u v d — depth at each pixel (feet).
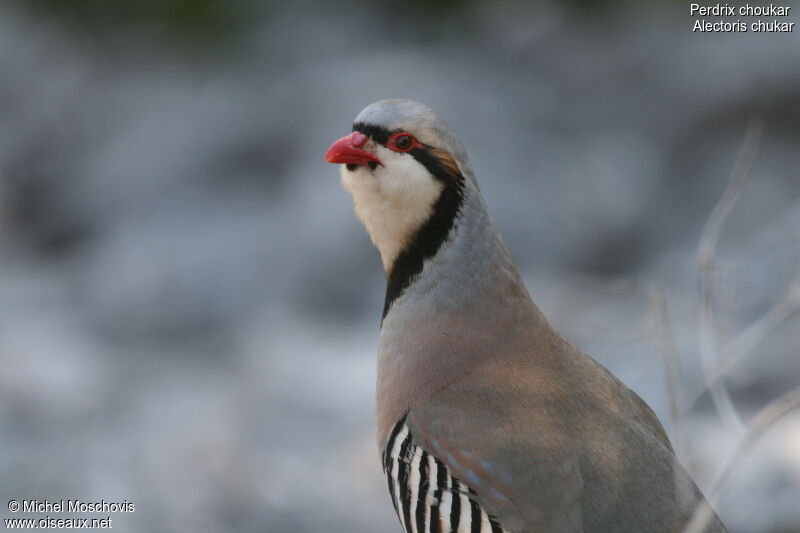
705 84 63.62
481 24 72.84
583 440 21.48
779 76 62.28
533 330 23.26
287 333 50.47
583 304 43.29
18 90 71.00
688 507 20.89
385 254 24.27
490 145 57.67
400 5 75.05
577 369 22.88
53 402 45.52
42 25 76.69
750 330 24.85
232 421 42.09
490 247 23.49
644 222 56.54
